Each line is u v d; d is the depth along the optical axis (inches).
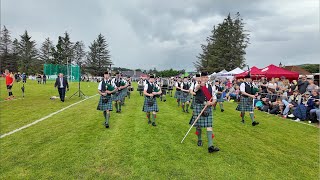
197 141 189.2
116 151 161.3
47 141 182.2
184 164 142.1
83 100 462.0
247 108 257.0
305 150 175.0
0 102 403.5
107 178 123.6
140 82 623.5
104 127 231.3
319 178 129.4
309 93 315.3
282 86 370.0
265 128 245.0
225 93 552.7
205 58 1793.8
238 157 156.3
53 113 305.9
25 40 2233.0
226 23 1556.3
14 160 144.9
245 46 1566.2
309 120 287.7
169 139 192.5
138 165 139.3
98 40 2418.8
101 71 2415.1
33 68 2234.3
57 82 425.1
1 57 2206.0
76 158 148.6
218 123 265.7
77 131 213.6
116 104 329.7
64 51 2290.8
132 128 228.1
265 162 149.3
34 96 510.3
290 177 129.6
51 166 136.9
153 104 244.5
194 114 176.4
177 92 410.0
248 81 256.5
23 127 225.6
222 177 126.7
